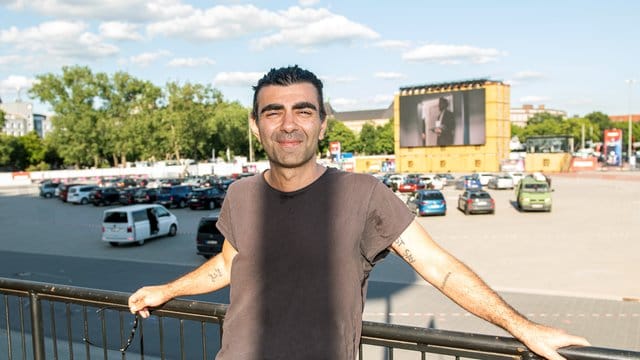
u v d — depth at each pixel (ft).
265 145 6.70
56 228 100.63
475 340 6.68
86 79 280.72
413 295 42.80
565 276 47.67
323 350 6.09
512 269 51.52
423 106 277.64
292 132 6.49
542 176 155.74
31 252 73.15
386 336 7.32
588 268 50.70
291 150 6.48
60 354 28.48
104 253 70.59
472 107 265.95
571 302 39.24
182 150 277.23
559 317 35.70
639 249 59.72
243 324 6.40
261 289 6.39
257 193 6.84
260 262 6.46
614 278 46.26
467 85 270.26
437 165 277.44
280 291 6.30
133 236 74.38
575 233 73.26
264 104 6.65
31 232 95.20
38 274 57.62
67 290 10.52
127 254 69.21
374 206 6.48
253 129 7.16
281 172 6.64
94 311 37.70
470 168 268.41
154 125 268.21
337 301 6.18
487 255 59.57
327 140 365.40
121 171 277.85
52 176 274.16
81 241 82.69
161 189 143.33
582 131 404.16
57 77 279.28
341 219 6.35
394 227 6.41
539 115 504.43
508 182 162.91
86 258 67.10
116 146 276.41
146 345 30.76
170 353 29.45
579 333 32.42
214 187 141.18
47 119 634.43
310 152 6.61
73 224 107.14
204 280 8.05
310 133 6.62
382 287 45.96
